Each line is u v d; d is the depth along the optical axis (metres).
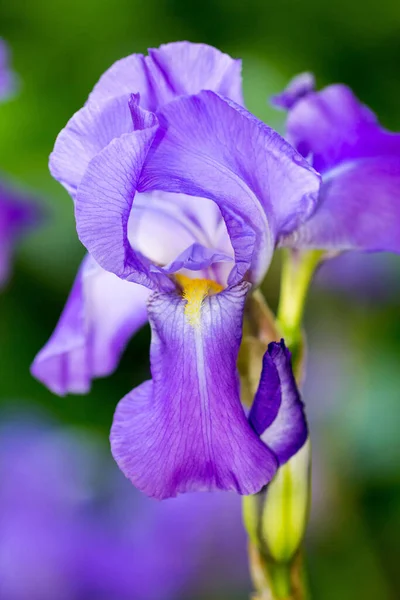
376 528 0.76
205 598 0.69
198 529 0.69
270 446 0.46
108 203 0.45
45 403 0.84
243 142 0.46
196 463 0.45
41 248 0.85
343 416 0.81
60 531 0.67
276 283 0.79
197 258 0.47
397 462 0.78
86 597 0.66
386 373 0.82
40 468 0.70
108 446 0.79
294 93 0.52
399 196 0.50
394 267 0.84
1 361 0.85
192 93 0.47
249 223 0.47
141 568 0.67
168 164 0.46
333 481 0.75
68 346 0.51
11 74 0.81
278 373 0.46
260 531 0.49
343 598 0.73
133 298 0.51
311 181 0.46
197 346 0.46
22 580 0.66
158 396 0.46
